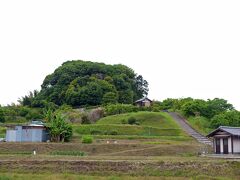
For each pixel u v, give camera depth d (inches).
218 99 3983.8
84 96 4616.1
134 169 1465.3
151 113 3713.1
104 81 4842.5
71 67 5290.4
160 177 1352.1
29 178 1270.9
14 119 3806.6
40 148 2194.9
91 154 2114.9
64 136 2568.9
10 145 2213.3
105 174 1423.5
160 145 2289.6
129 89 5103.3
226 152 2206.0
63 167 1486.2
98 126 3129.9
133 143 2364.7
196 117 3634.4
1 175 1307.8
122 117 3629.4
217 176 1419.8
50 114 3036.4
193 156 1987.0
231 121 3189.0
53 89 5073.8
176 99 4773.6
